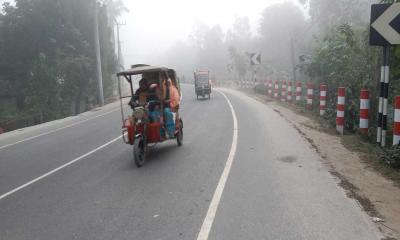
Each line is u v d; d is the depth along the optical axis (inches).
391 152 330.0
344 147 400.8
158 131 393.4
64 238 226.1
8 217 265.9
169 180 320.2
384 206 244.8
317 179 296.8
